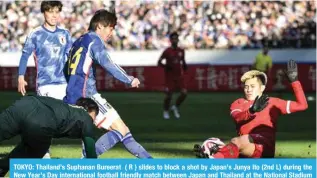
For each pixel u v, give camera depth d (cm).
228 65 9831
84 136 2241
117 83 10156
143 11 11881
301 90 2533
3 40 11844
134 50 11094
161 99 8344
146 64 11069
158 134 4528
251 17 11425
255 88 2592
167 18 11719
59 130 2239
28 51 3169
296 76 2544
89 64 2716
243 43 11144
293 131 4791
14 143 3903
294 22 11088
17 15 12094
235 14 11562
